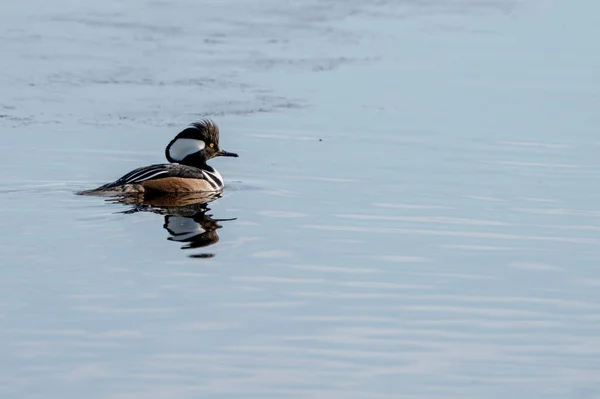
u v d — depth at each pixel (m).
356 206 14.70
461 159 17.30
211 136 16.55
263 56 24.48
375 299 11.16
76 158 17.03
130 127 19.06
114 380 9.10
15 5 28.52
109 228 13.31
